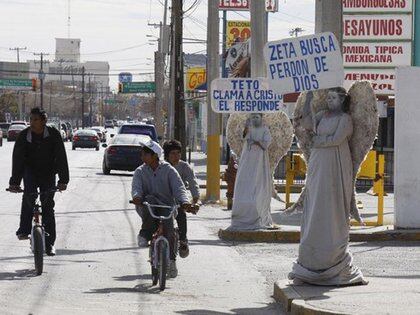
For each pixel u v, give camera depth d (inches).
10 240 709.9
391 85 1185.4
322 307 424.2
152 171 520.7
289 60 516.4
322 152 492.4
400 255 682.2
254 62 861.2
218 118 1182.9
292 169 1016.2
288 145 826.2
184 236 546.9
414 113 772.6
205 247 724.0
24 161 563.8
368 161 842.8
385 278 540.4
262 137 802.2
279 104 822.5
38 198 647.8
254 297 500.1
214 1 1167.6
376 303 434.3
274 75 520.4
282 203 1180.5
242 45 1851.6
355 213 498.9
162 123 3181.6
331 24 627.8
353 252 698.2
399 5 1183.6
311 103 509.4
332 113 496.1
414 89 766.5
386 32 1187.9
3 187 1318.9
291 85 516.4
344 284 492.4
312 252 491.8
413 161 777.6
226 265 624.4
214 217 979.3
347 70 1195.3
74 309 448.1
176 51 1572.3
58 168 571.5
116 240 737.0
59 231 793.6
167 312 446.6
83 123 6338.6
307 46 510.9
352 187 497.0
